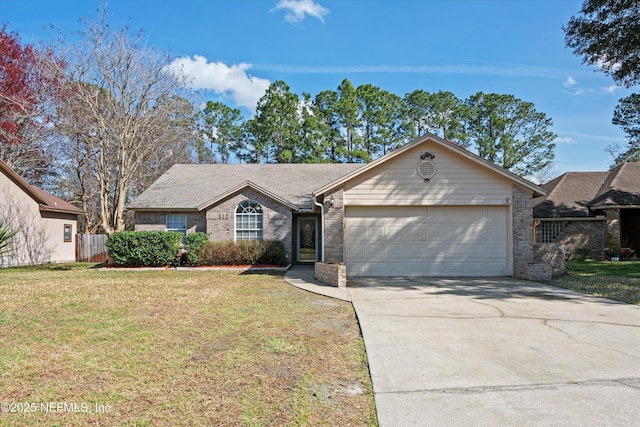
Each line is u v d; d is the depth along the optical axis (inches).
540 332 256.5
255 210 713.6
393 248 551.5
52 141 1067.3
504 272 546.9
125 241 665.0
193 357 209.8
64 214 942.4
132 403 156.7
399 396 161.8
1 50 1037.2
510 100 1509.6
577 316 301.3
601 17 637.3
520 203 537.3
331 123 1561.3
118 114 788.0
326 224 536.4
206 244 668.1
